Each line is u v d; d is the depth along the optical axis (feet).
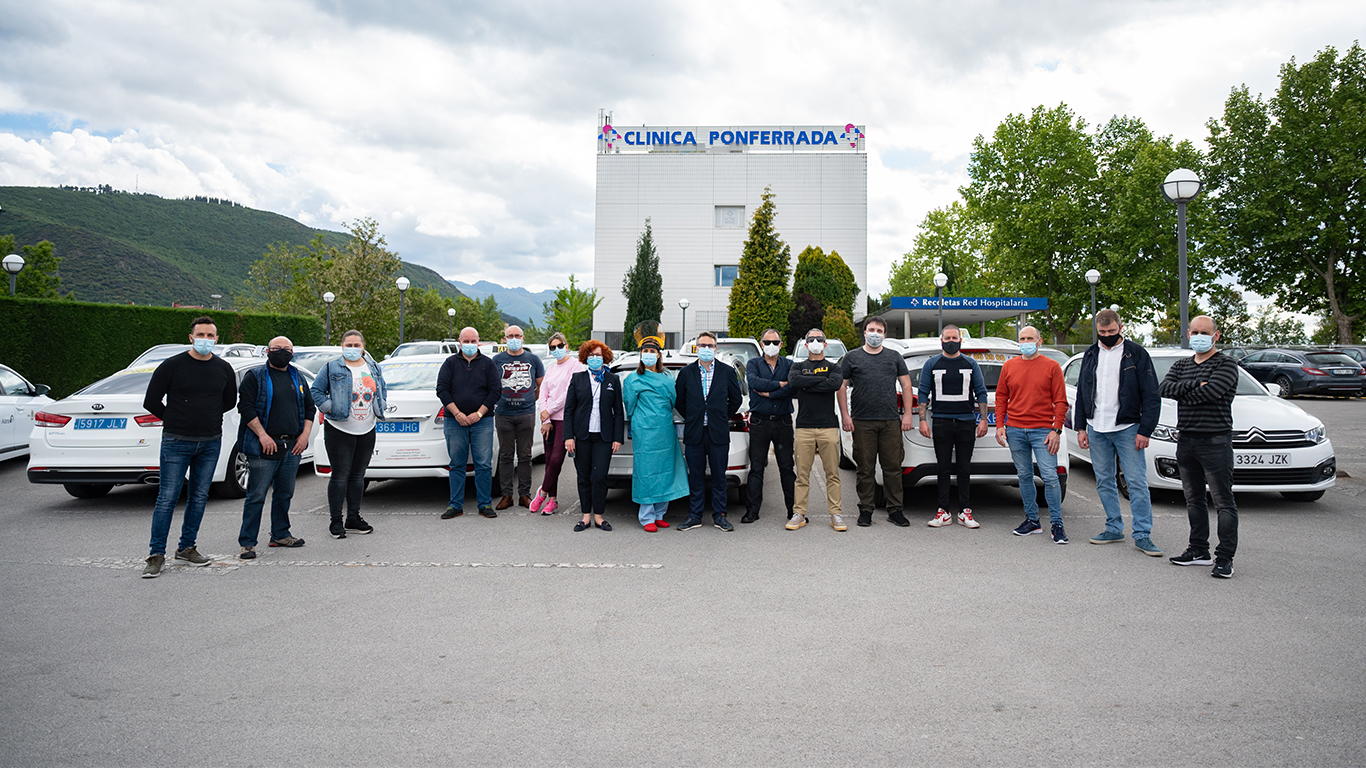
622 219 147.54
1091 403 20.75
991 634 14.02
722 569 18.66
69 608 15.58
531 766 9.39
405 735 10.19
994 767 9.32
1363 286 112.78
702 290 146.82
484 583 17.47
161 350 49.19
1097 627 14.34
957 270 202.80
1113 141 142.72
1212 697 11.27
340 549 20.75
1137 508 20.13
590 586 17.22
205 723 10.53
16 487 30.94
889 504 23.72
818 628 14.40
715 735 10.18
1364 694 11.35
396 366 30.07
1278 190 115.14
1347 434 45.57
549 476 25.84
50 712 10.85
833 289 131.85
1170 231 128.16
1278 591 16.55
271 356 20.07
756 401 24.11
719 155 146.61
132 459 25.26
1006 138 142.61
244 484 28.43
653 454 22.86
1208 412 17.89
